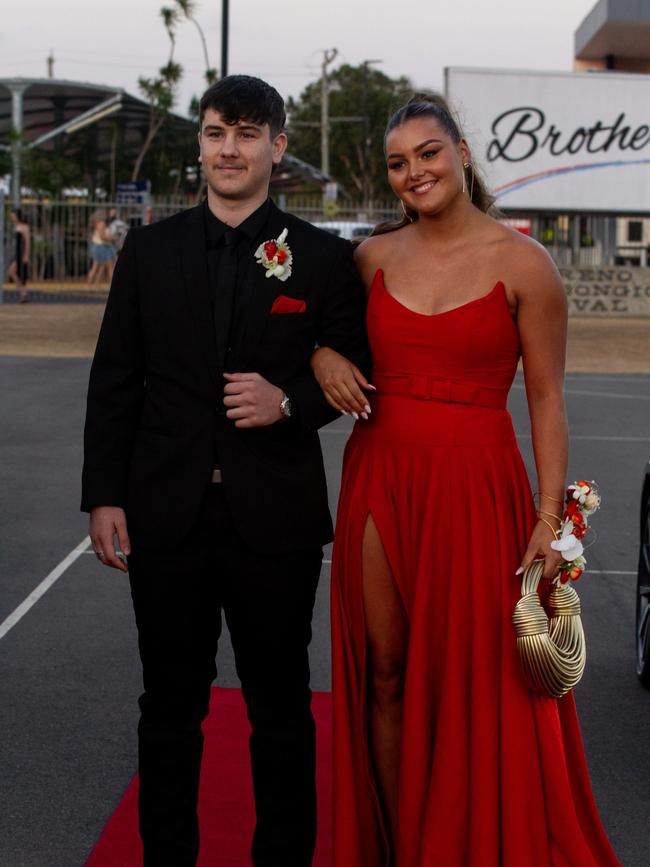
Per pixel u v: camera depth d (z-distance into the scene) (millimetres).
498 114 26359
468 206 2984
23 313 22156
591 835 3021
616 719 4543
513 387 14570
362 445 3039
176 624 2928
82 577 6254
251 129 2854
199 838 3111
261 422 2803
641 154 26703
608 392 14188
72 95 32812
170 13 34500
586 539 7270
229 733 4137
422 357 2926
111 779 3887
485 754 2844
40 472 8805
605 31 34531
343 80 70125
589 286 26688
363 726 3043
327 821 3496
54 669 4910
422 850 2867
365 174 67000
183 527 2852
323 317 2939
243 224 2891
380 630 3037
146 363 2936
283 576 2891
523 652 2766
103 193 32781
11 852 3398
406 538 2947
